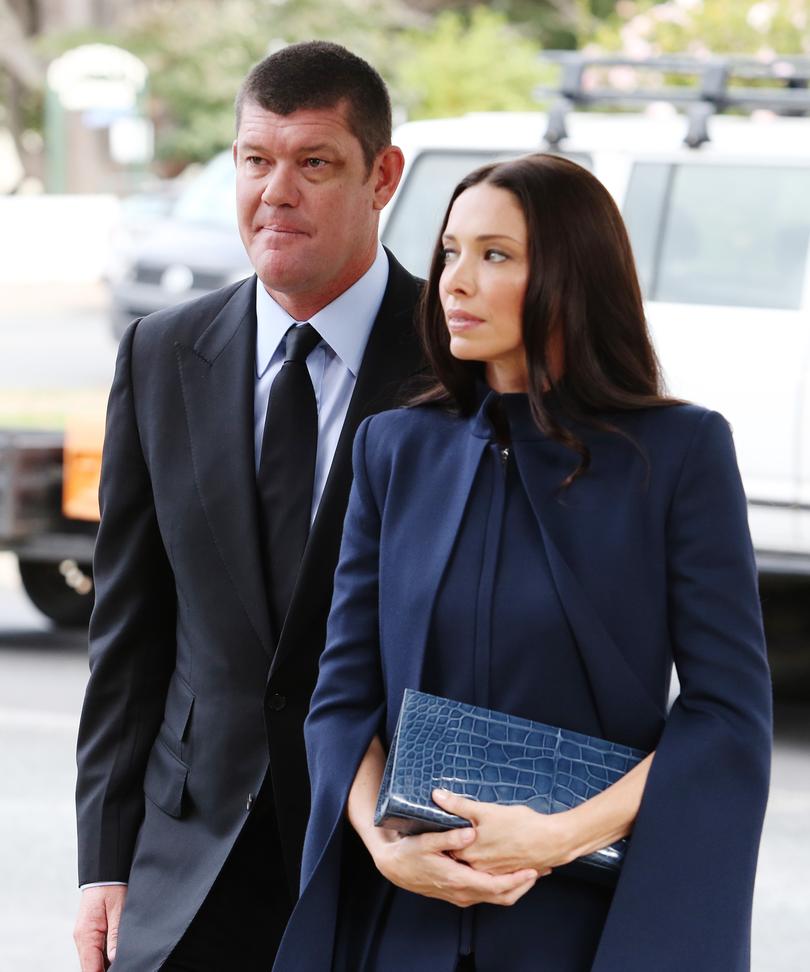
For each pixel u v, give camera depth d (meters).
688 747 6.22
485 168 6.57
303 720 7.62
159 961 7.54
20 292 66.44
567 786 6.16
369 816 6.44
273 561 7.78
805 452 18.34
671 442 6.45
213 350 8.06
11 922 13.51
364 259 8.00
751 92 19.75
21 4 86.06
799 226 18.94
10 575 28.06
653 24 33.25
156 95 79.44
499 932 6.32
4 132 102.81
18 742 17.89
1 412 26.88
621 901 6.12
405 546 6.66
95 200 71.00
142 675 8.14
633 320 6.60
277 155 7.72
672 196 19.41
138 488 8.14
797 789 16.70
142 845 7.97
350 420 7.78
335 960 6.57
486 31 64.94
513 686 6.39
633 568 6.37
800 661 19.42
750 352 18.66
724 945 6.14
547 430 6.44
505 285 6.46
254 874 7.79
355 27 77.81
